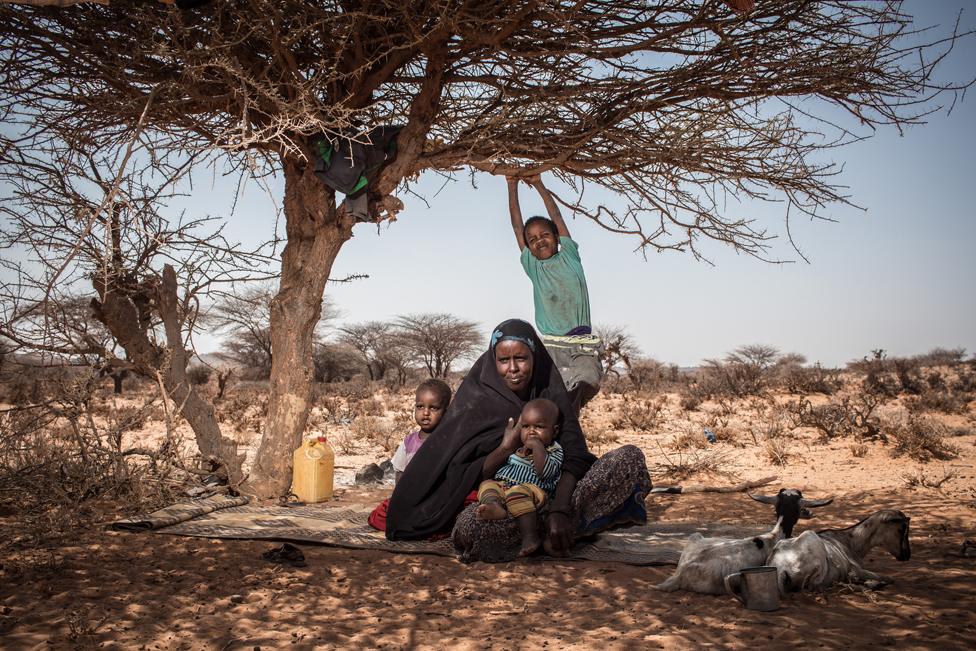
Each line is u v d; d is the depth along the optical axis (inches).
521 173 272.7
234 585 158.6
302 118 217.5
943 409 658.2
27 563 169.2
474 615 142.0
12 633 125.3
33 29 219.9
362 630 132.7
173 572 166.2
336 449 470.0
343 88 255.0
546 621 137.3
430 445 200.2
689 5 235.5
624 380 1309.1
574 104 264.7
